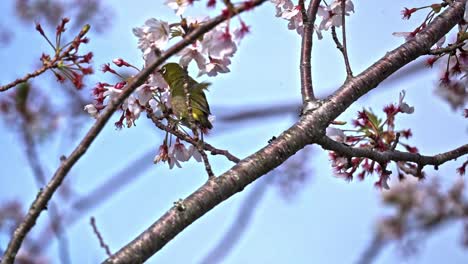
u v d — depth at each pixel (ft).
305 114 27.68
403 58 30.17
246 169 25.49
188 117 26.50
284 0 30.19
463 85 32.78
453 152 31.35
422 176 31.24
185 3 25.27
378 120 31.07
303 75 28.81
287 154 26.43
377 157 29.50
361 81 29.09
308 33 29.37
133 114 27.76
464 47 32.22
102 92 27.78
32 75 28.17
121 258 23.13
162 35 26.02
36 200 21.54
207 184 24.89
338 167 30.91
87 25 28.19
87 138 21.68
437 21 31.53
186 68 26.91
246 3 21.21
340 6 30.48
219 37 24.16
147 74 21.86
